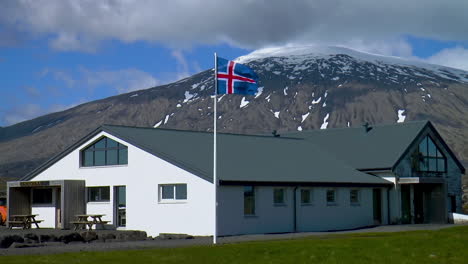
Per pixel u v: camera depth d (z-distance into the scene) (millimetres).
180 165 34875
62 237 28609
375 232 33031
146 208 36375
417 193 46750
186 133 41250
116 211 38000
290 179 36875
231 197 33875
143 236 31859
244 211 34562
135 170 37094
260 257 21031
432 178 44500
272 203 35938
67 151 40406
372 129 49625
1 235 26719
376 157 45531
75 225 38219
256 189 35281
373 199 43750
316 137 51094
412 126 48031
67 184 38625
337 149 48188
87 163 39812
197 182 34000
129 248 24781
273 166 38750
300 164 41219
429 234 26094
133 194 37062
